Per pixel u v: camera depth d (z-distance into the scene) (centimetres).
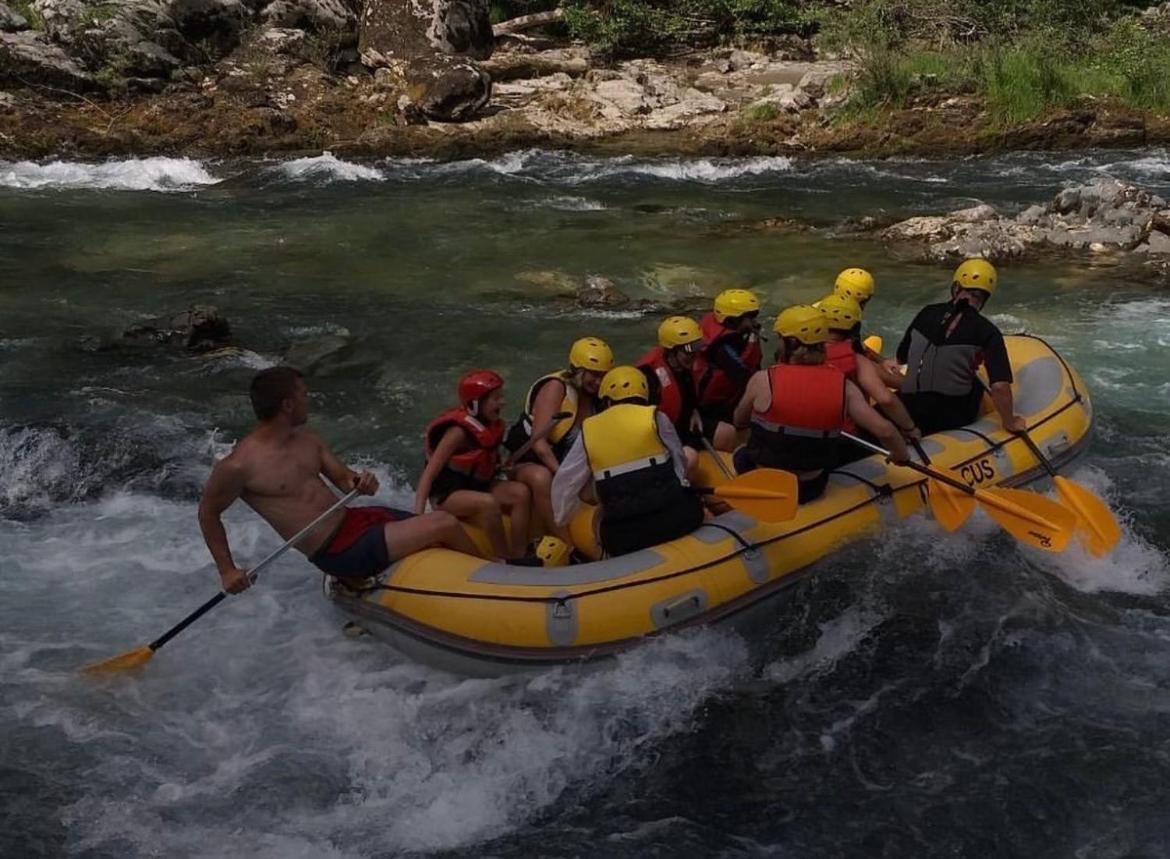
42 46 1673
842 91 1808
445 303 1032
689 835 445
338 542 528
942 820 448
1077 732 490
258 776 475
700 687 519
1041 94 1764
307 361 895
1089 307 1007
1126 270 1107
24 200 1348
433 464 547
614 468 531
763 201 1411
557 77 1934
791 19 2155
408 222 1296
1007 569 602
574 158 1622
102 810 456
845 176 1549
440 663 527
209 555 638
